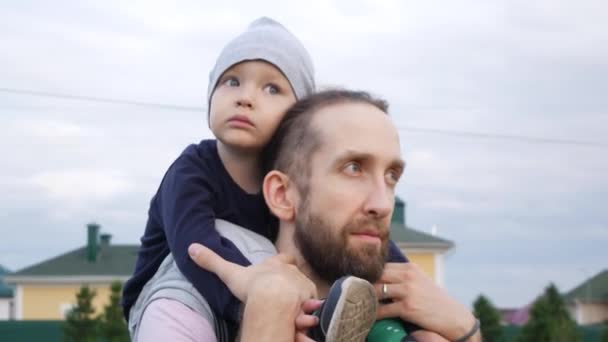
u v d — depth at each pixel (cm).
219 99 232
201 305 211
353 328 196
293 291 197
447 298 243
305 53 243
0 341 2589
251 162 239
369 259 209
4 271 4234
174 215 228
